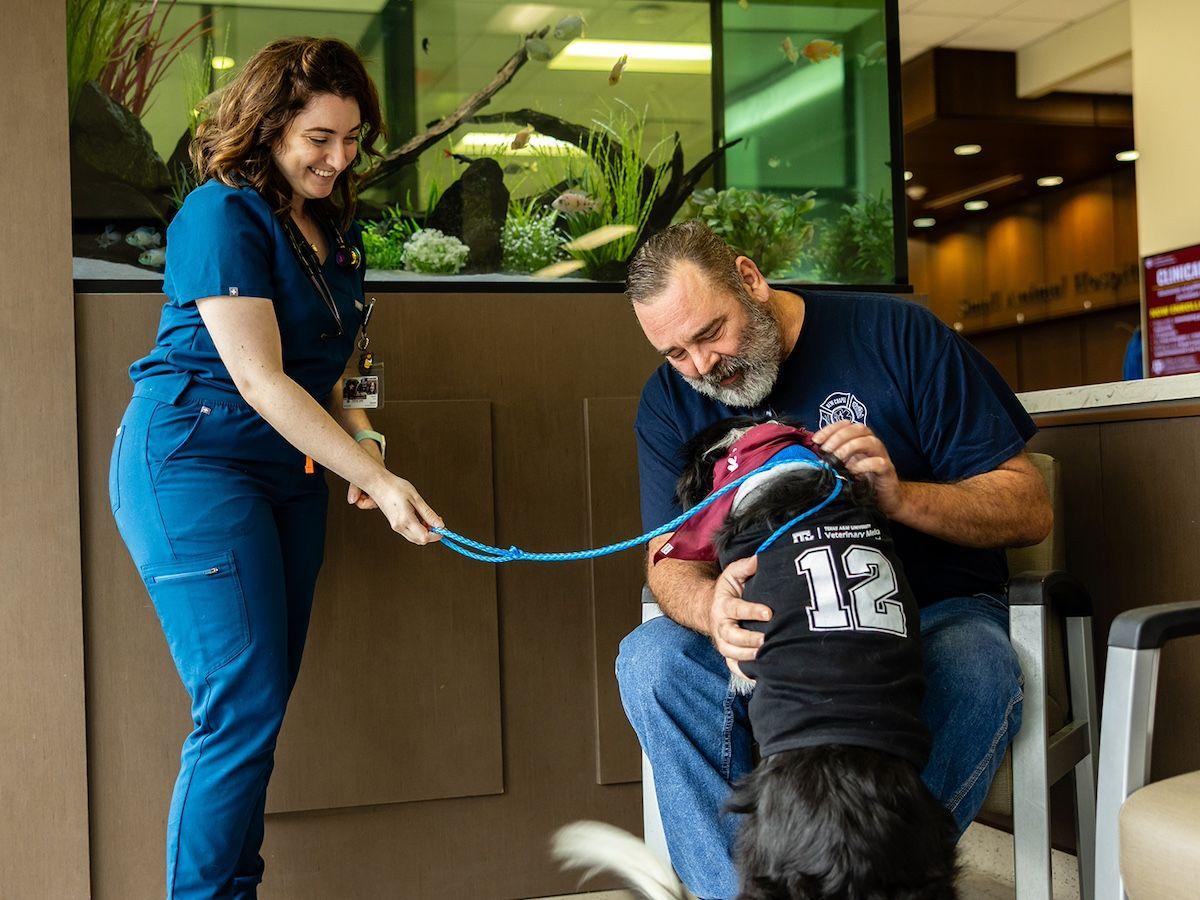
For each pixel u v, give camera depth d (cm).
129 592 234
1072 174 892
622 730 259
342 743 245
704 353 187
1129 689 151
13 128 229
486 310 258
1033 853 178
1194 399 221
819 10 285
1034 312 971
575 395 262
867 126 290
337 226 216
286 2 252
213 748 193
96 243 239
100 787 233
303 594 218
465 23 263
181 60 245
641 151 275
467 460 253
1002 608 194
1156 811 133
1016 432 195
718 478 172
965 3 658
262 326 192
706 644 188
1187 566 222
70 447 230
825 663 147
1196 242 627
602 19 272
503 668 255
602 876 256
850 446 167
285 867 244
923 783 145
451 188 262
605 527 260
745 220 283
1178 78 631
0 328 228
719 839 175
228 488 196
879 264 291
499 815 254
